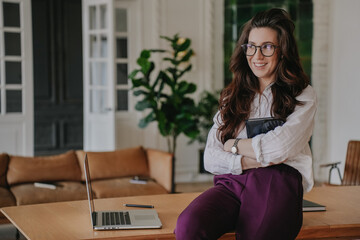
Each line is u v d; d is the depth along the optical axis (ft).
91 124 23.09
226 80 23.31
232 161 6.25
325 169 23.70
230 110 6.56
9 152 20.66
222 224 5.96
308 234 7.31
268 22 6.16
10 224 14.48
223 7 23.52
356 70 21.17
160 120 18.86
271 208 5.93
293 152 6.05
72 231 7.07
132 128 23.35
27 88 20.81
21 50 20.62
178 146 23.84
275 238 5.90
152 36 23.13
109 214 7.94
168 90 23.27
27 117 20.88
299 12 23.03
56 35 28.73
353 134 21.52
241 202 6.11
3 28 20.15
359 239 7.39
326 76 23.45
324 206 8.30
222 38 23.65
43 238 6.72
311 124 6.18
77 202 9.04
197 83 23.71
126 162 16.12
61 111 29.25
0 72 20.26
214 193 6.22
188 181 24.02
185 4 23.30
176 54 18.98
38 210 8.44
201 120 22.98
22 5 20.48
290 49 6.19
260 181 6.12
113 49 21.65
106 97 22.86
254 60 6.20
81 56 29.40
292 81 6.11
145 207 8.58
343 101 22.24
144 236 6.86
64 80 29.17
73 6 28.91
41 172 15.12
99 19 22.52
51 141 29.27
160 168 15.74
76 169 15.72
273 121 6.21
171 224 7.47
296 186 6.07
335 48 22.77
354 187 10.46
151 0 23.00
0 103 20.39
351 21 21.47
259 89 6.50
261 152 6.06
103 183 15.23
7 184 14.85
